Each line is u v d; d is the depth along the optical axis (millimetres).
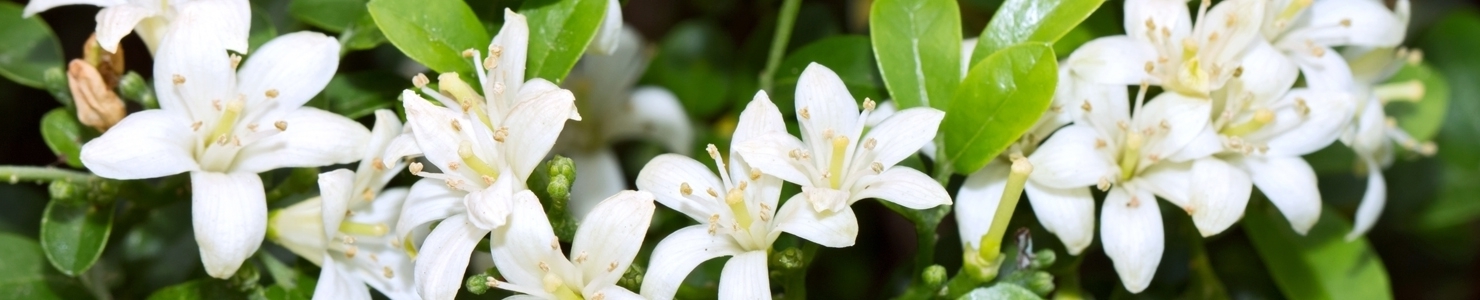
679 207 276
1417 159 371
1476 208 370
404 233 277
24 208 338
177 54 281
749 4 397
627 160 388
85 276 311
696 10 401
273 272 301
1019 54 288
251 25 309
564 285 272
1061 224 291
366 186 290
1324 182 354
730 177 278
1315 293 332
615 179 364
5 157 378
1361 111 317
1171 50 296
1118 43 295
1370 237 401
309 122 284
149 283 324
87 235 292
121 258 323
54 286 302
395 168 291
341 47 303
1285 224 334
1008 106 288
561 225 284
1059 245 312
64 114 301
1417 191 372
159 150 275
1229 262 358
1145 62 293
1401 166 371
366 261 295
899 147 279
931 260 300
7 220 335
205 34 281
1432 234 399
